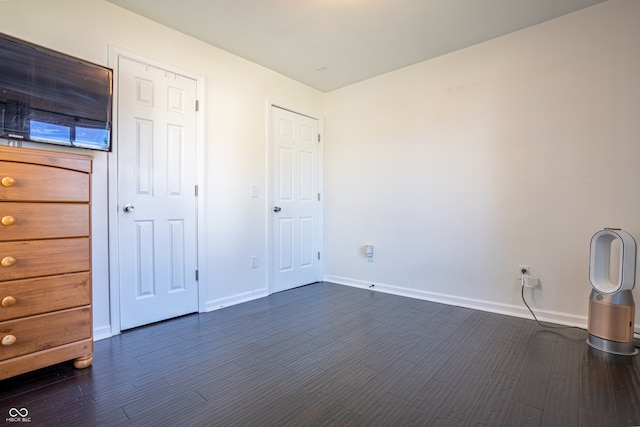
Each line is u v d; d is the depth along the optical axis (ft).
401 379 5.73
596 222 7.93
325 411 4.83
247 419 4.64
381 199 11.85
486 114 9.50
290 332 7.97
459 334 7.79
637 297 7.49
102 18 7.47
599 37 7.82
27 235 5.44
